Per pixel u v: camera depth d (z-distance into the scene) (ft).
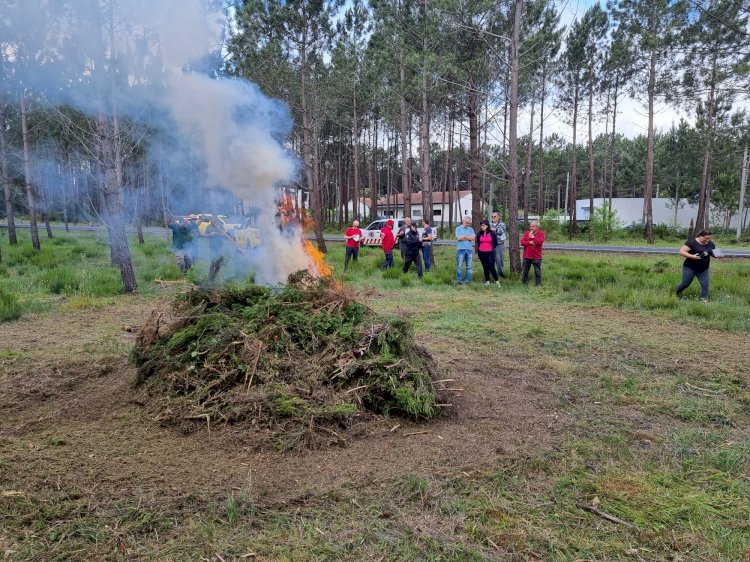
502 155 78.74
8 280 33.37
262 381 12.21
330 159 139.85
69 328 21.48
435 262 48.57
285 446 10.59
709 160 98.58
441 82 57.77
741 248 76.84
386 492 9.18
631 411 13.32
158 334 14.32
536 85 59.06
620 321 23.98
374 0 58.65
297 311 13.87
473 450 10.88
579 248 73.26
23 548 7.47
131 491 8.97
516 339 20.47
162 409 12.10
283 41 46.83
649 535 8.16
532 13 48.34
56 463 9.86
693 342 20.24
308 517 8.45
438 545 7.80
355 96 78.38
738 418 12.96
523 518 8.59
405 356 13.26
